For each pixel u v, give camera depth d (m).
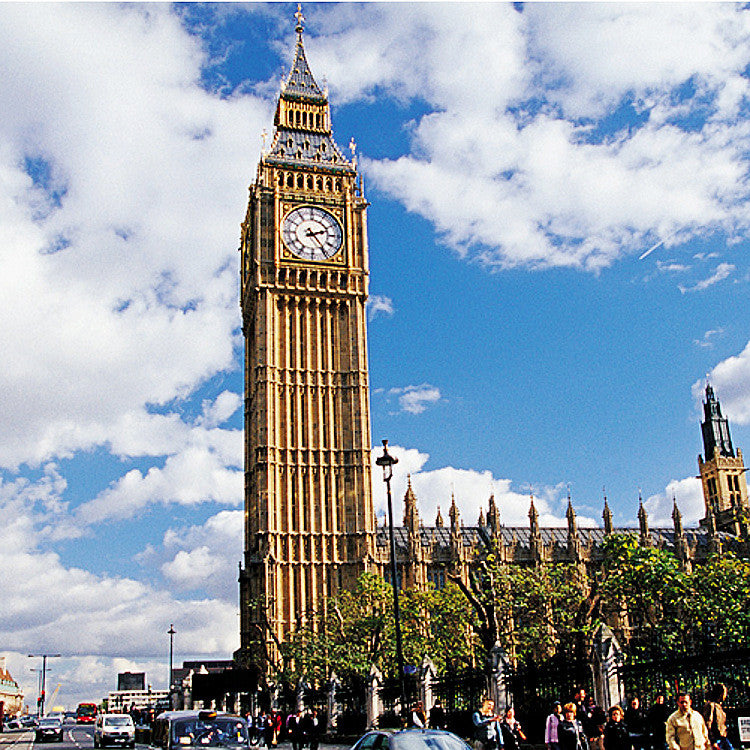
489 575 57.25
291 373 105.19
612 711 26.59
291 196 110.88
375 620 70.56
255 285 107.38
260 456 101.25
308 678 79.94
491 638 49.09
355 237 112.06
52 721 72.00
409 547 104.19
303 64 123.44
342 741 60.03
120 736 56.50
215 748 24.62
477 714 28.72
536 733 39.06
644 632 47.22
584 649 42.94
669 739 21.23
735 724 29.20
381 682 57.66
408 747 21.69
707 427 135.88
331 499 101.06
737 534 124.06
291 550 98.25
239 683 89.94
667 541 123.50
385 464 47.44
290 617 95.75
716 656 30.38
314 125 119.31
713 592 46.12
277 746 56.97
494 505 113.38
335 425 104.44
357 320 108.56
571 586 60.09
